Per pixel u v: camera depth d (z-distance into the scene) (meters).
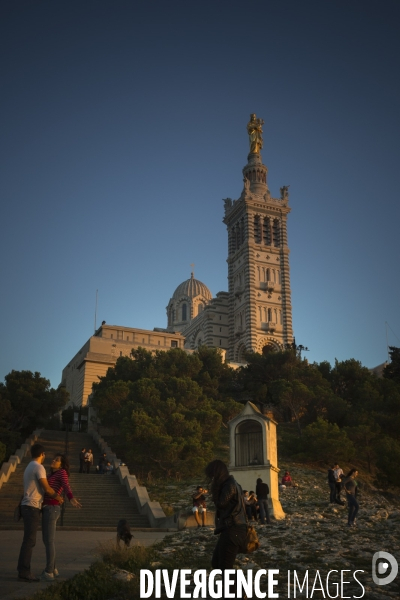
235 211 133.38
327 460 56.84
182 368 74.62
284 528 23.22
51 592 10.70
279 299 123.12
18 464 46.03
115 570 12.82
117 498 36.44
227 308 131.12
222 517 9.80
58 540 20.34
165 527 27.36
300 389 69.00
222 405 64.81
